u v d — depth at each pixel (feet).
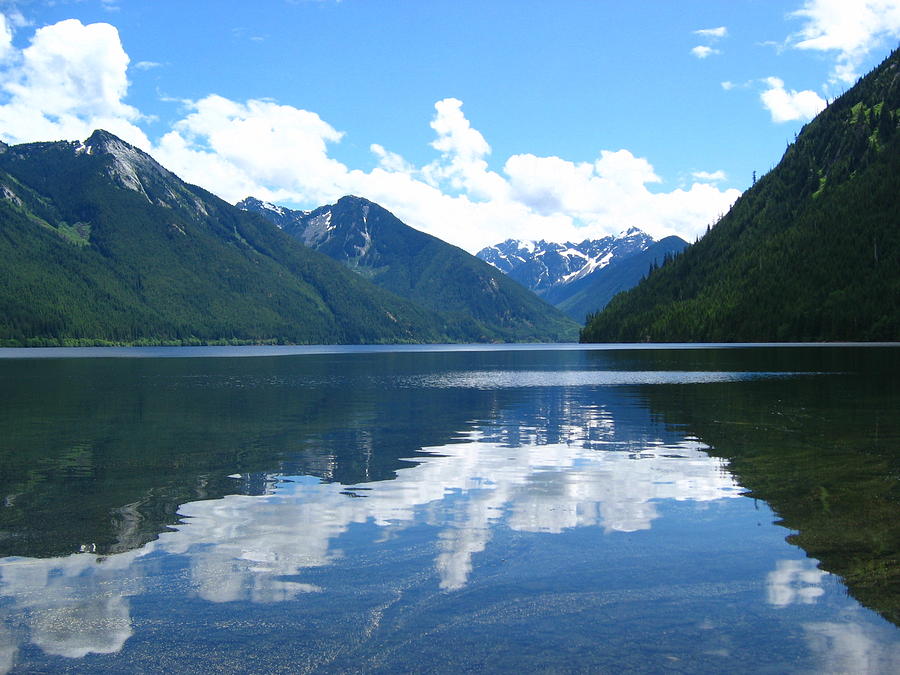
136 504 53.83
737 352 467.52
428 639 29.53
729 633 29.68
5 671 26.68
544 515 49.75
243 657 27.96
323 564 39.14
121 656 28.07
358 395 164.04
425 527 46.80
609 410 125.29
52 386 198.49
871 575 36.04
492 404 139.64
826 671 26.30
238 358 524.93
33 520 48.96
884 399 136.46
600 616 31.68
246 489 59.47
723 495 55.01
